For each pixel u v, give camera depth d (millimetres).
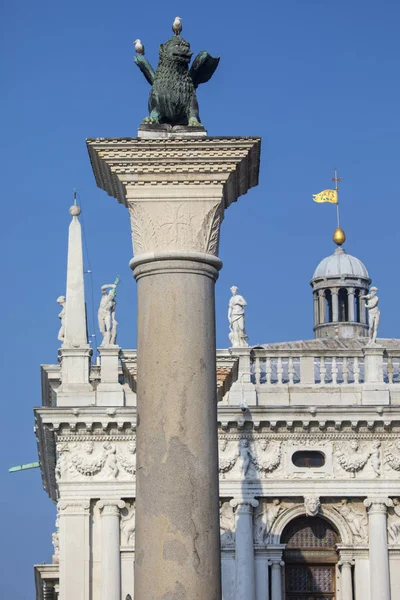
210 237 36344
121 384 86500
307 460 86438
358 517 86375
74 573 84500
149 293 35844
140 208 36344
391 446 86625
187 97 37625
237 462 86062
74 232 88875
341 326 122875
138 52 38375
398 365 91625
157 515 34562
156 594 34281
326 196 127438
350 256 125688
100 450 85625
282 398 87312
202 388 35250
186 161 36188
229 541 85625
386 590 85125
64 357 86812
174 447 34781
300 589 86375
